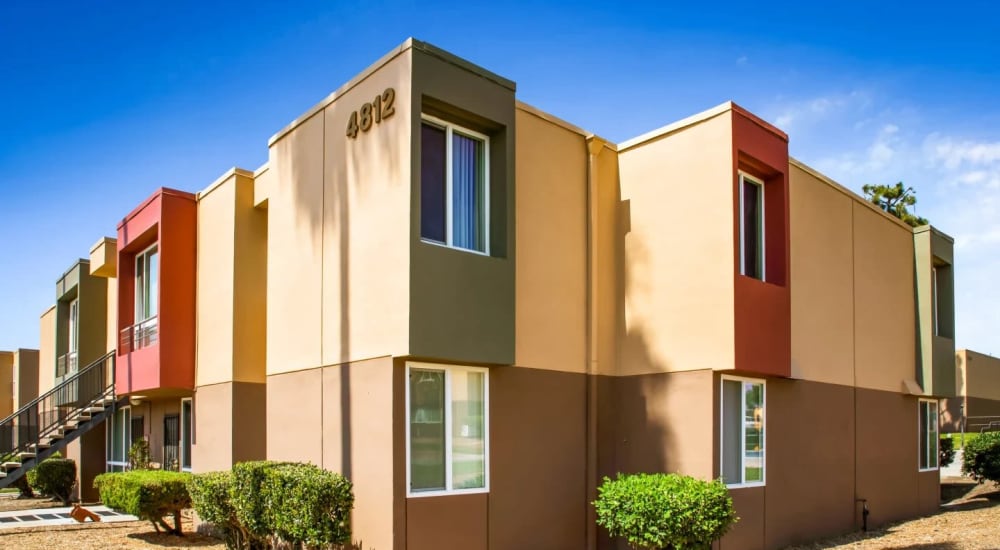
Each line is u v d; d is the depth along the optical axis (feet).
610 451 36.27
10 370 124.16
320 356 32.89
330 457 31.55
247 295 42.70
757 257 37.01
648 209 36.83
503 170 31.81
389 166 29.60
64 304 73.46
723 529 28.19
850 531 42.88
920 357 53.21
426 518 28.60
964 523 45.83
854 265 46.75
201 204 47.16
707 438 33.14
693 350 34.22
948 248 56.90
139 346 50.19
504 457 31.71
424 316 28.25
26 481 70.69
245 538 32.96
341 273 32.01
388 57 30.19
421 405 29.32
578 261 36.35
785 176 37.04
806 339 40.81
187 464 47.37
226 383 42.06
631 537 28.14
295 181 35.99
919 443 52.95
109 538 40.09
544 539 32.76
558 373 34.53
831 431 42.24
